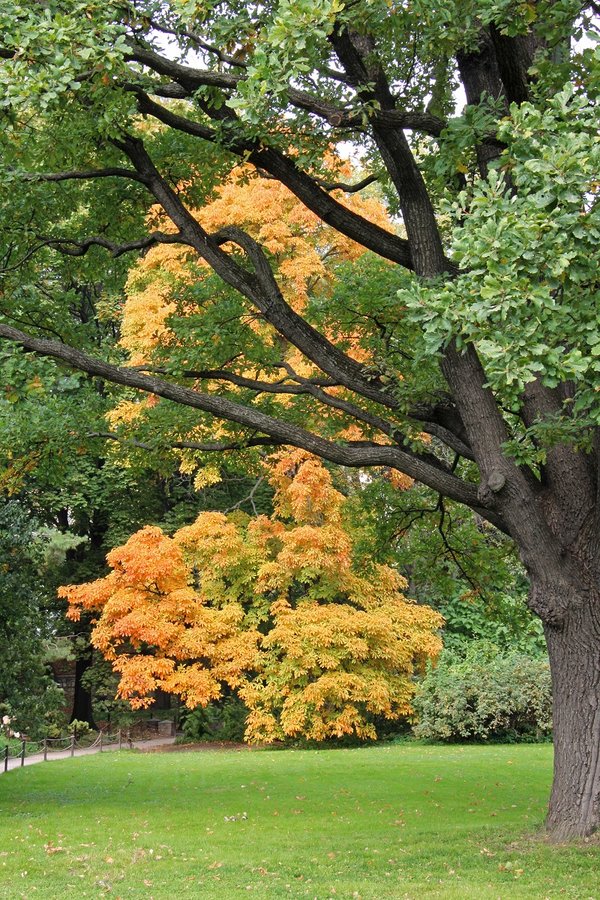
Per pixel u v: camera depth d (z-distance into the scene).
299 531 20.81
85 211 15.18
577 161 5.25
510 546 12.85
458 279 5.98
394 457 9.09
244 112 6.84
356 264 11.53
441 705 20.47
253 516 26.39
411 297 5.90
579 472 8.33
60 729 24.58
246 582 21.94
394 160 8.59
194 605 20.73
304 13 6.55
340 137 9.28
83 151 9.85
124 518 26.12
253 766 15.89
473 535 12.70
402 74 9.72
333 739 20.92
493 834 9.00
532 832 8.78
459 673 21.25
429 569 13.05
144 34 8.73
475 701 20.59
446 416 9.31
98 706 26.64
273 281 9.53
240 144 8.91
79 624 26.19
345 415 12.21
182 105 11.80
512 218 5.45
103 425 11.64
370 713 21.47
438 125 8.27
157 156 10.95
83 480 24.16
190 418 11.71
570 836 8.16
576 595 8.23
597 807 8.17
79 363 9.45
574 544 8.30
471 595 12.98
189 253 11.73
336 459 9.18
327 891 7.04
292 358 19.31
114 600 20.45
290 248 20.78
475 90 8.80
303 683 20.48
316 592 21.45
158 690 31.98
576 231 5.33
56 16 7.19
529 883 6.95
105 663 26.66
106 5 7.59
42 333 12.22
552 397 8.38
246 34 8.08
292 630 20.53
